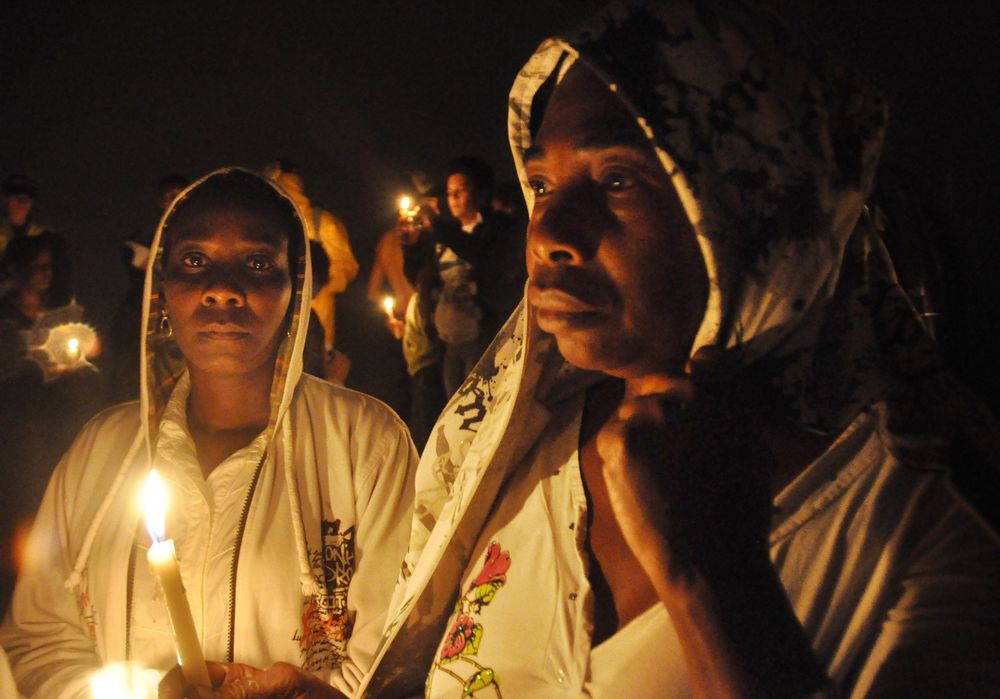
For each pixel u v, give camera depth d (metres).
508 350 1.57
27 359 5.04
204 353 2.04
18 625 2.09
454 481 1.61
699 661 1.07
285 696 1.62
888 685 1.06
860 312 1.17
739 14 1.16
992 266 4.34
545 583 1.30
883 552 1.11
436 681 1.37
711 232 1.11
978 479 1.09
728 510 1.10
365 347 8.94
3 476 4.78
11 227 7.39
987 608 1.05
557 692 1.24
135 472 2.12
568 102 1.20
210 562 2.03
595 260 1.15
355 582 2.06
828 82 1.16
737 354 1.14
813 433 1.15
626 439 1.12
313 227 6.95
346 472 2.12
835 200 1.15
